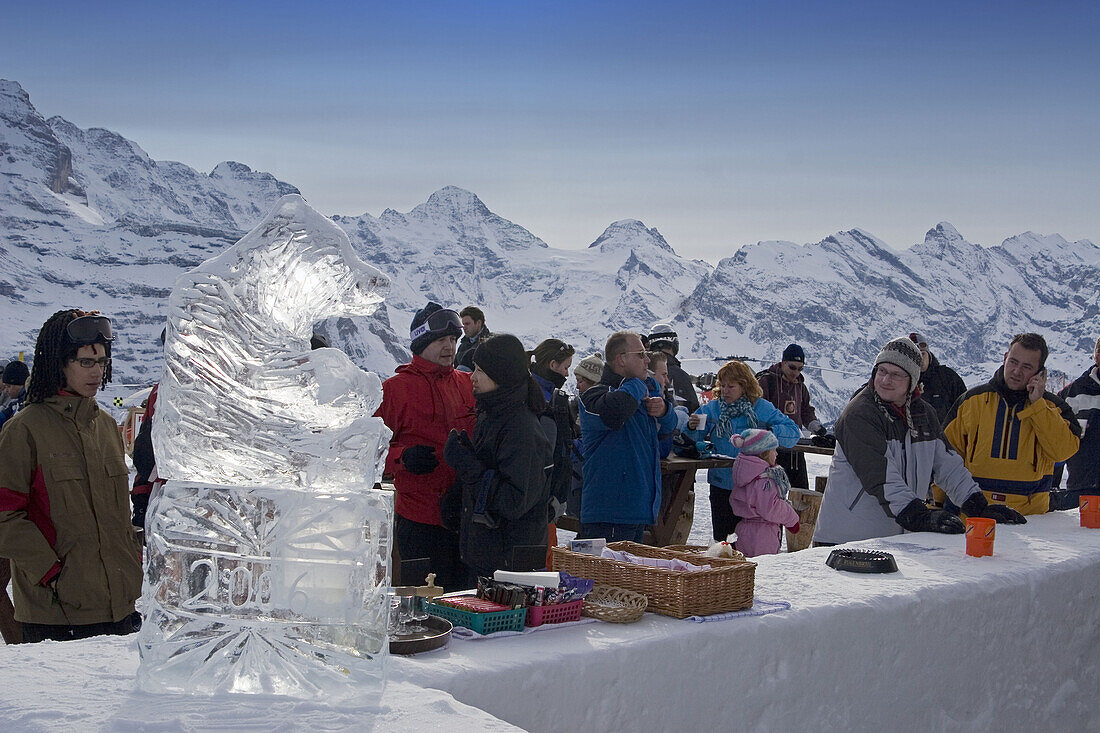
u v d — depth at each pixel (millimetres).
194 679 1851
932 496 4641
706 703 2406
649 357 6402
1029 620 3242
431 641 2168
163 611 1854
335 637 1864
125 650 2121
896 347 4047
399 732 1665
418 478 4223
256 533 1858
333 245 1918
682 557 2861
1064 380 5051
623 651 2238
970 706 3064
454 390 4391
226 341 1853
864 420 4027
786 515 5668
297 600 1849
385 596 1897
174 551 1854
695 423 6410
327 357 1897
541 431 3818
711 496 6324
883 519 4090
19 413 3150
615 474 4879
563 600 2453
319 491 1875
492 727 1704
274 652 1859
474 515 3744
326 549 1857
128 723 1658
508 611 2340
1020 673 3234
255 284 1872
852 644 2707
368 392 1915
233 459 1869
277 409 1879
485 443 3779
